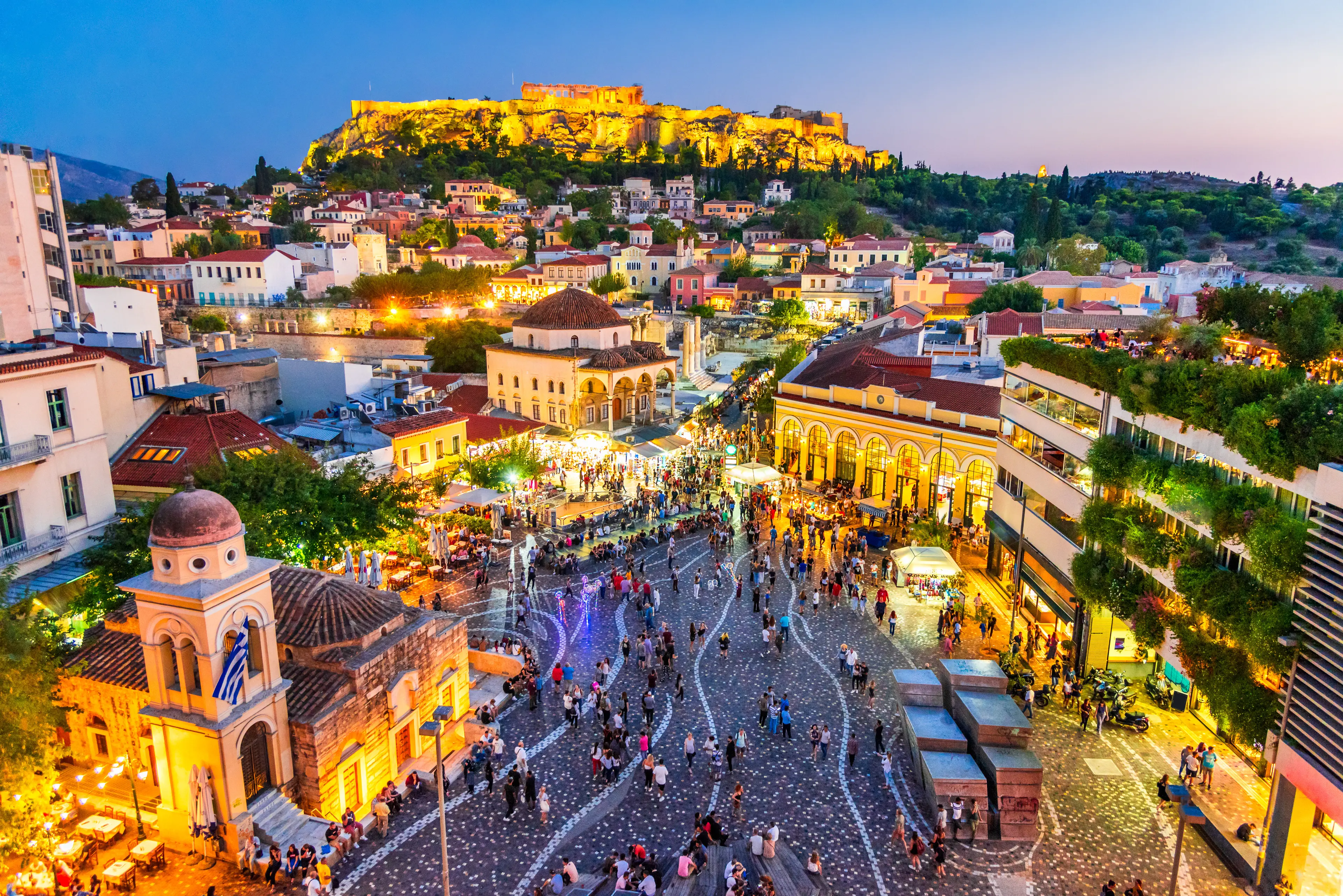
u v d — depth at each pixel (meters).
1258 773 31.22
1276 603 25.91
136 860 26.11
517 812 29.84
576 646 42.19
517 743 34.16
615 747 32.47
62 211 80.06
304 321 126.19
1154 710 36.41
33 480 38.25
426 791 31.05
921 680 34.44
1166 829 28.80
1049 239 187.50
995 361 77.06
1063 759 32.81
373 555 43.47
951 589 47.06
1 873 24.39
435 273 139.75
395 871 26.72
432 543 51.00
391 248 172.00
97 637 30.36
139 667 28.53
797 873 26.53
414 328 114.88
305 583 31.36
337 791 28.84
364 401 65.88
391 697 31.06
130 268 140.38
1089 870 26.86
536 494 64.56
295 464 43.62
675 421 84.44
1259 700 25.83
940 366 75.94
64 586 38.03
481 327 103.69
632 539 55.84
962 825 28.47
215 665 25.89
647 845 28.14
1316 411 24.19
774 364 108.94
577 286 148.25
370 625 31.06
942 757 30.38
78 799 28.83
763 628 43.31
